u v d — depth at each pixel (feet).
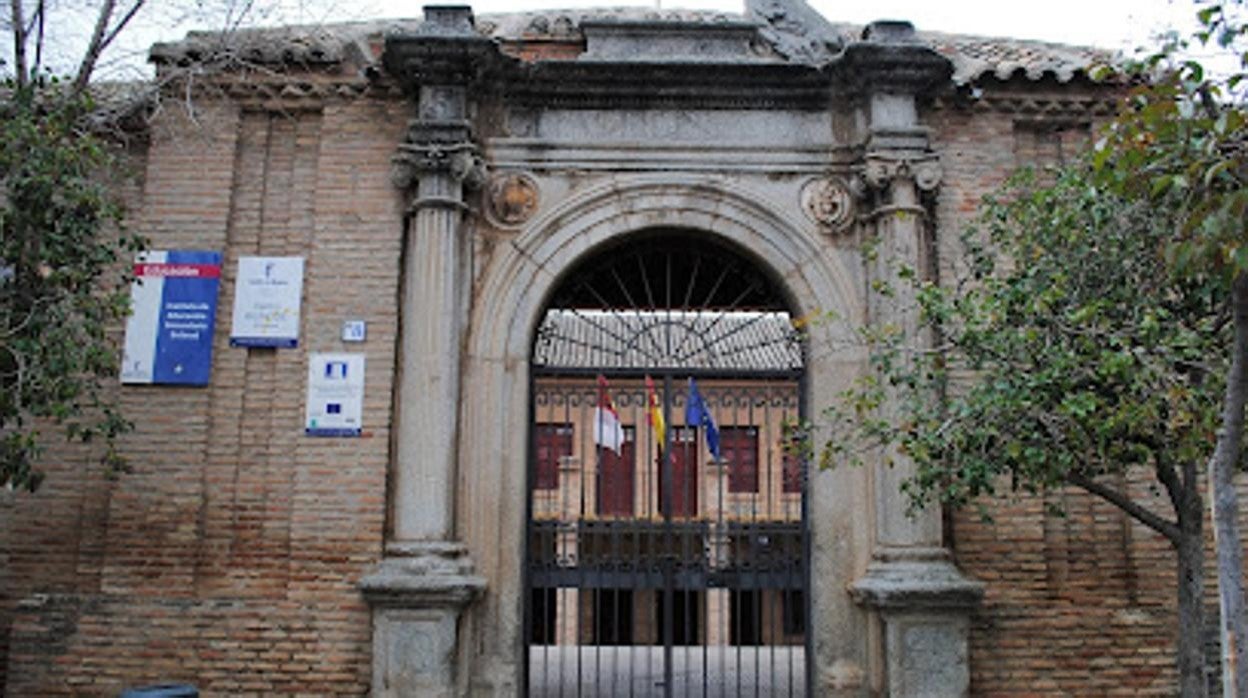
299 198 30.76
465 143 29.76
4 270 24.64
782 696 38.99
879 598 27.14
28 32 27.30
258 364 29.81
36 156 22.97
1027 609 28.76
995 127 31.55
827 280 30.37
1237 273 15.24
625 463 53.62
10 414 23.22
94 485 29.14
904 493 27.68
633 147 30.89
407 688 26.84
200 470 28.91
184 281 29.89
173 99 30.53
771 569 30.55
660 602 65.05
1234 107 16.93
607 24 32.09
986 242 29.66
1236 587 15.15
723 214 30.81
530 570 30.07
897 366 25.76
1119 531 29.81
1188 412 19.71
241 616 28.02
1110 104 31.48
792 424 26.14
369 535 28.40
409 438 28.50
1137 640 28.86
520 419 29.63
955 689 27.17
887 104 30.50
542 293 30.25
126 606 28.07
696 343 36.91
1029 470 21.83
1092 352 20.95
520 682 28.63
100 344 26.43
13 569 28.84
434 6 30.76
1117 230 22.27
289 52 30.71
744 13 33.17
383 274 29.89
